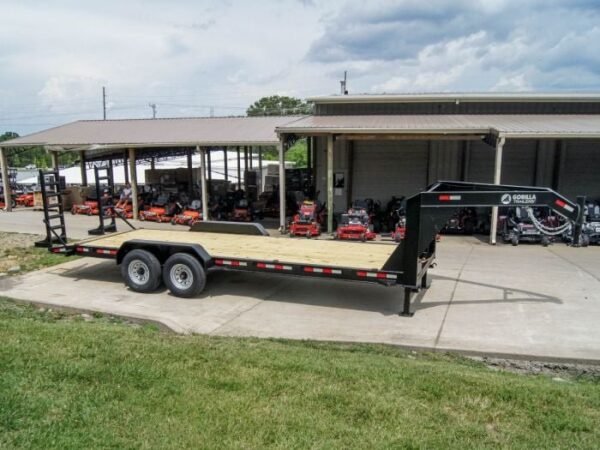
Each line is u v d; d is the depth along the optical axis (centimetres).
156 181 2280
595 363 505
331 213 1343
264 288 792
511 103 1552
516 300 721
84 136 1794
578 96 1505
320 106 1647
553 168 1525
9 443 290
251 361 440
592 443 306
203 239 882
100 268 923
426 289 785
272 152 5047
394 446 296
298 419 328
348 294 759
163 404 346
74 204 1838
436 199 614
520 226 1187
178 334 577
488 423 332
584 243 1156
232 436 304
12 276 862
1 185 2105
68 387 369
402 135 1312
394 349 541
